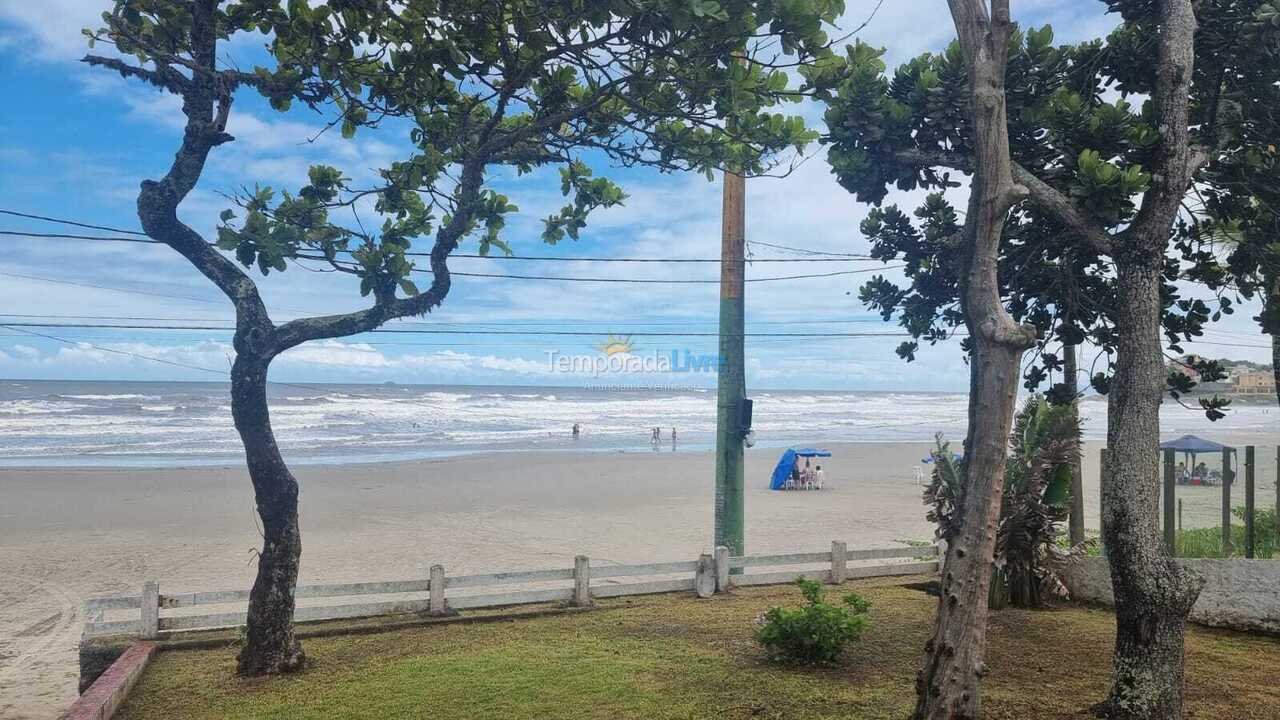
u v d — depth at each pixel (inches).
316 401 3887.8
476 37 326.6
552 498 1179.3
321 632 393.4
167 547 799.1
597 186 425.7
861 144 382.0
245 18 346.6
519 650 364.2
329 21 338.0
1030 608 442.0
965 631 244.2
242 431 339.9
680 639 381.4
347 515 997.2
